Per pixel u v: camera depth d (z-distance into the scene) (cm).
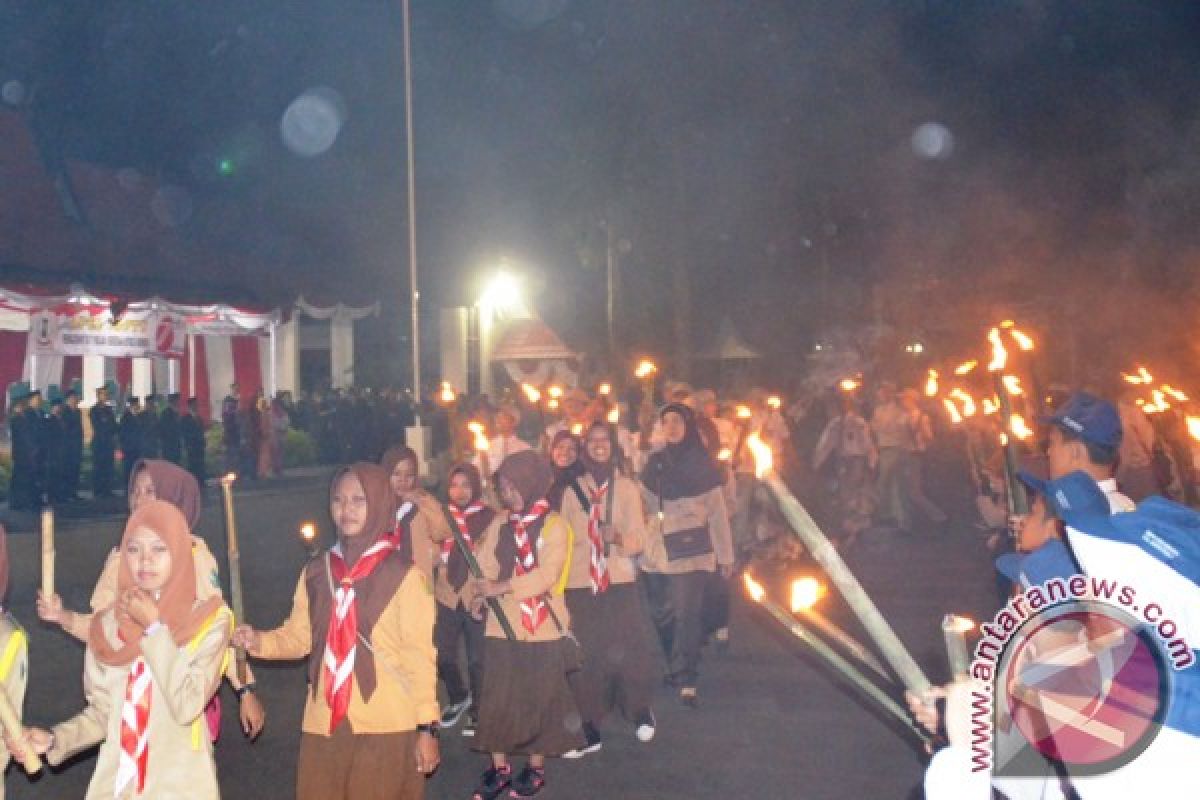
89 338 2470
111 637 446
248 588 1399
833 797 687
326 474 3095
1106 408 379
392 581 484
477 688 798
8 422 2339
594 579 775
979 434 1229
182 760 442
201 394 3322
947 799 289
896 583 1388
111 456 2428
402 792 482
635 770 740
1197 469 909
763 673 972
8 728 409
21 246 2292
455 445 950
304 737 489
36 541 1802
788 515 274
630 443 990
